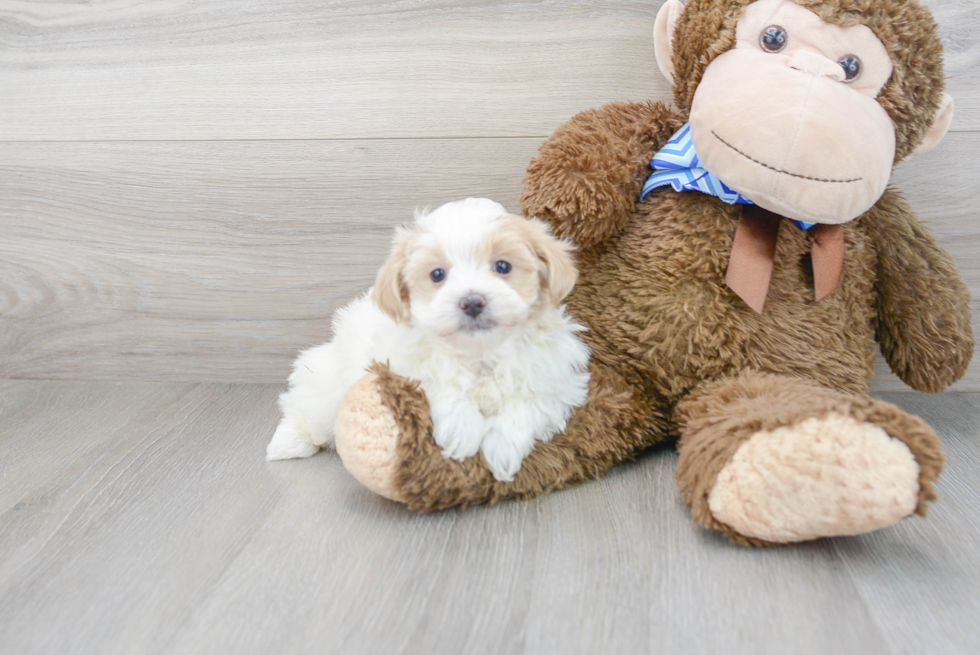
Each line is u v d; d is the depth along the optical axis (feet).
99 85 5.37
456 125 5.25
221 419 5.20
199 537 3.65
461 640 2.83
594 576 3.21
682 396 4.25
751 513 3.22
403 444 3.59
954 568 3.23
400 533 3.64
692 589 3.10
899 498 3.04
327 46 5.19
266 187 5.45
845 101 3.56
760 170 3.62
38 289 5.82
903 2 3.70
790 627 2.85
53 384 5.95
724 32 3.83
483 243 3.65
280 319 5.72
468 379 3.81
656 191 4.37
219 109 5.34
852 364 4.28
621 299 4.32
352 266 5.57
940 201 5.10
